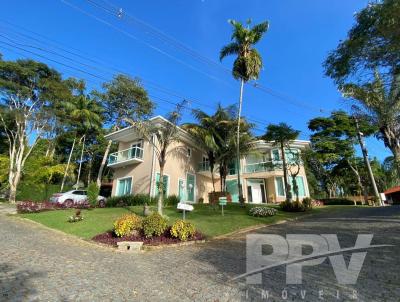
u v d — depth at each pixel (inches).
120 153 1023.6
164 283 225.9
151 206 764.0
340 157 1384.1
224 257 311.4
